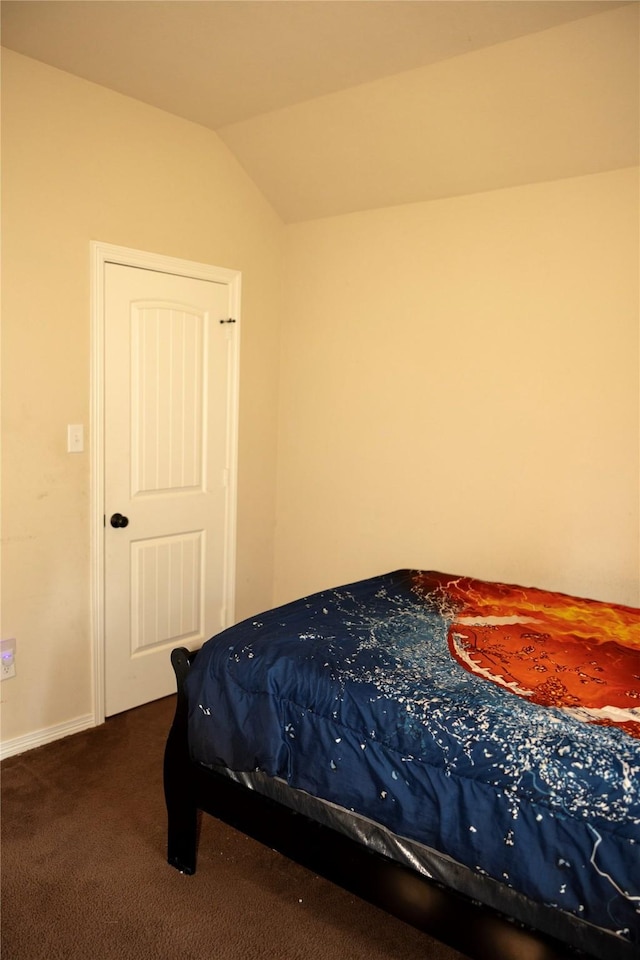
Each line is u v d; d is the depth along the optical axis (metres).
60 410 2.82
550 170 2.84
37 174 2.66
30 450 2.74
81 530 2.94
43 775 2.68
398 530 3.48
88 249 2.85
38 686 2.86
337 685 1.90
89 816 2.45
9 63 2.54
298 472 3.82
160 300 3.16
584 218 2.83
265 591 3.92
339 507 3.67
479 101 2.63
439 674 1.97
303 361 3.75
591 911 1.45
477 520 3.22
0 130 2.54
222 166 3.36
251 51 2.50
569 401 2.93
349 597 2.68
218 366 3.46
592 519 2.91
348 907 2.08
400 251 3.35
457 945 1.66
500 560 3.17
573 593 2.98
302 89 2.80
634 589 2.83
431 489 3.35
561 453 2.96
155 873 2.19
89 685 3.04
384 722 1.79
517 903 1.58
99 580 3.01
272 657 2.04
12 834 2.34
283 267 3.78
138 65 2.64
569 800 1.51
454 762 1.66
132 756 2.84
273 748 1.92
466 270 3.16
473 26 2.28
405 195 3.25
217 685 2.07
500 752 1.62
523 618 2.50
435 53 2.46
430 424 3.33
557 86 2.47
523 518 3.09
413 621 2.43
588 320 2.86
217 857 2.29
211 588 3.57
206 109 3.03
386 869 1.76
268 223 3.65
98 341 2.92
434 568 3.37
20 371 2.68
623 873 1.42
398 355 3.40
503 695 1.84
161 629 3.34
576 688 1.91
